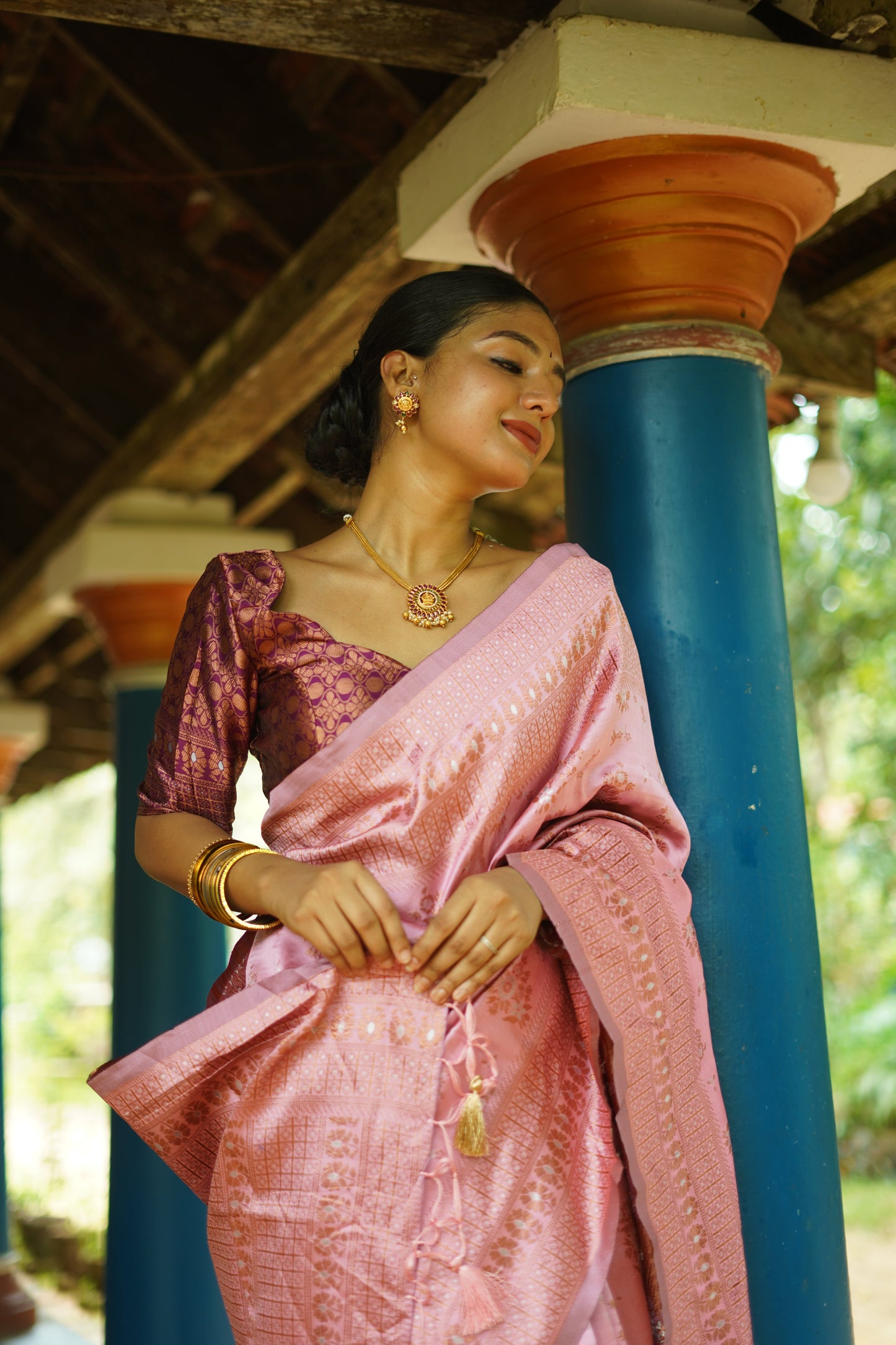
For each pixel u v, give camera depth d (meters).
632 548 2.32
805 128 2.27
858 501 9.56
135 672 5.02
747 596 2.30
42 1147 11.31
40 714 8.55
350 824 1.68
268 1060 1.64
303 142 3.88
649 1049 1.69
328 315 3.58
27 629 6.84
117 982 4.67
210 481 4.98
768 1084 2.13
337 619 1.79
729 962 2.16
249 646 1.75
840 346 3.69
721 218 2.32
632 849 1.75
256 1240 1.63
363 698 1.71
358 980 1.62
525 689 1.70
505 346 1.84
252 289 4.66
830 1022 10.01
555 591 1.79
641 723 1.83
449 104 2.74
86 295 5.34
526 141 2.27
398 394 1.86
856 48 2.38
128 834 4.83
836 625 9.96
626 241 2.34
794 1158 2.13
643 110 2.18
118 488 5.21
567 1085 1.69
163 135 3.83
